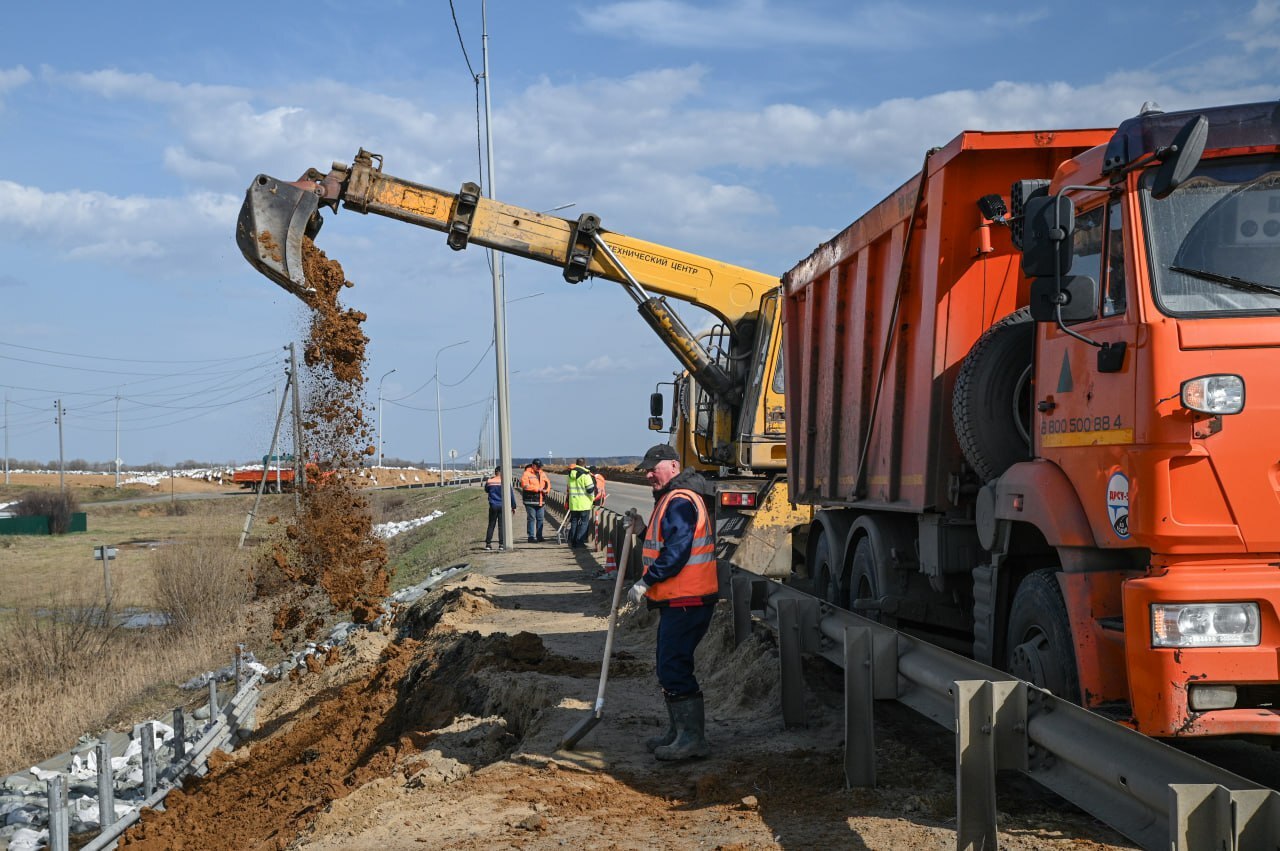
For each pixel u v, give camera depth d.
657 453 7.39
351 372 11.64
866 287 9.44
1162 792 3.79
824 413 10.84
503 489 25.56
